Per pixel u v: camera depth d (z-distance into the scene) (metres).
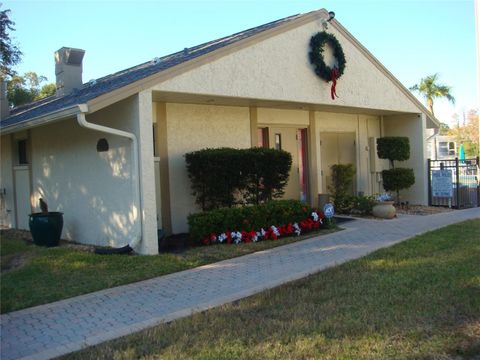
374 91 13.80
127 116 8.85
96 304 6.13
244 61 10.14
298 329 4.84
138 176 8.65
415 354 4.14
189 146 11.21
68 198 11.23
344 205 13.77
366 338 4.54
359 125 16.19
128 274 7.39
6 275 7.48
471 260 7.33
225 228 9.62
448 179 15.20
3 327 5.41
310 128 14.38
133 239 8.73
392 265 7.25
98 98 8.02
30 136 13.03
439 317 5.00
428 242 8.90
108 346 4.68
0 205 15.32
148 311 5.78
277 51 10.87
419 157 16.02
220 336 4.76
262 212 9.99
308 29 11.71
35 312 5.90
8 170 14.53
